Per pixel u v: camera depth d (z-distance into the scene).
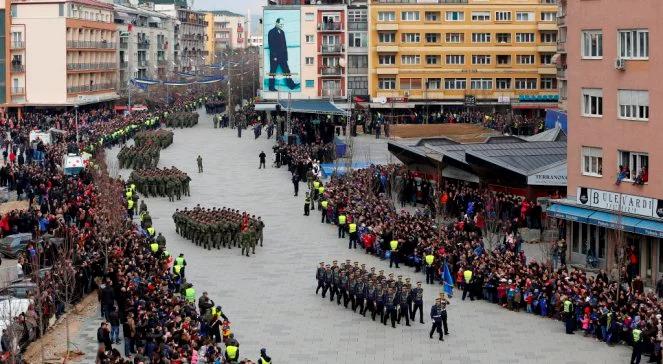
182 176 107.44
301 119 169.25
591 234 72.56
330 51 181.38
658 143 67.31
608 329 55.19
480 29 180.88
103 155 113.38
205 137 163.38
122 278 59.84
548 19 180.75
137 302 55.19
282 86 183.00
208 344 49.34
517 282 62.59
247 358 50.72
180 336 49.66
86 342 56.09
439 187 90.88
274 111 174.62
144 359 47.31
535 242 81.88
